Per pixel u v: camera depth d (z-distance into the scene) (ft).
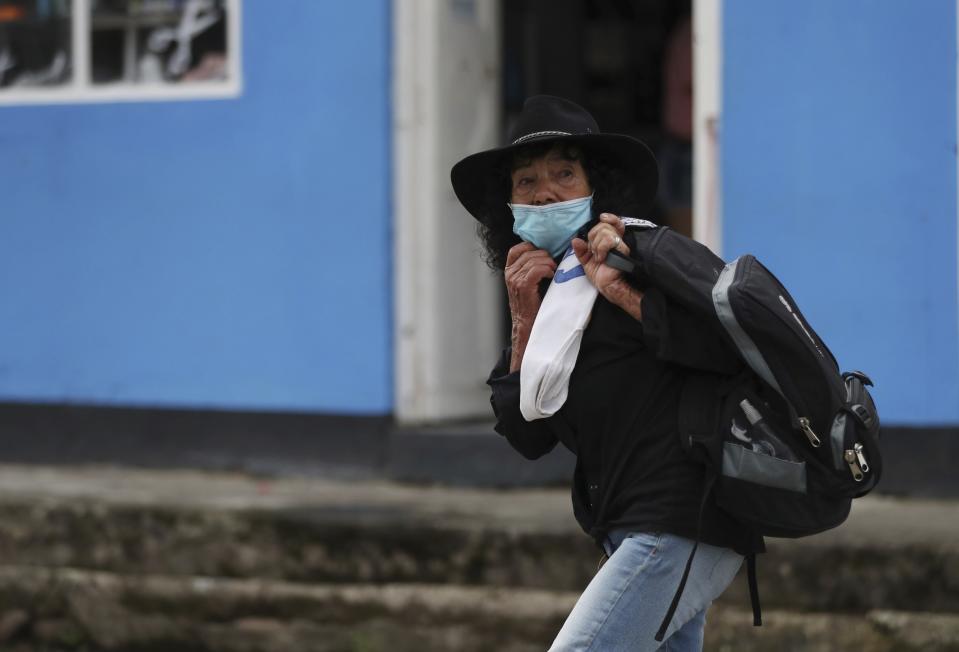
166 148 48.44
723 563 22.76
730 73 42.27
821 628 35.29
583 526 23.80
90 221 49.42
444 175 46.88
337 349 46.85
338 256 46.70
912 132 40.40
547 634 37.63
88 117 49.29
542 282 23.48
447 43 46.73
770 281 21.47
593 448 22.97
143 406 49.06
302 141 46.93
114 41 49.16
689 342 21.81
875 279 41.01
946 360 40.42
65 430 49.96
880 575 35.12
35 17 50.06
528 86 55.21
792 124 41.63
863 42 40.78
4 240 50.37
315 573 40.34
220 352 48.11
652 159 23.04
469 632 38.40
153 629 41.68
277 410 47.55
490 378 24.53
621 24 57.82
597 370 22.47
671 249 21.76
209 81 48.11
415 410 46.57
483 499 43.27
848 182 41.11
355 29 46.19
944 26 40.01
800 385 21.04
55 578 42.57
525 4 54.95
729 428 21.62
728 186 42.39
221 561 41.27
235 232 47.80
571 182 23.04
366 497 43.80
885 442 41.14
